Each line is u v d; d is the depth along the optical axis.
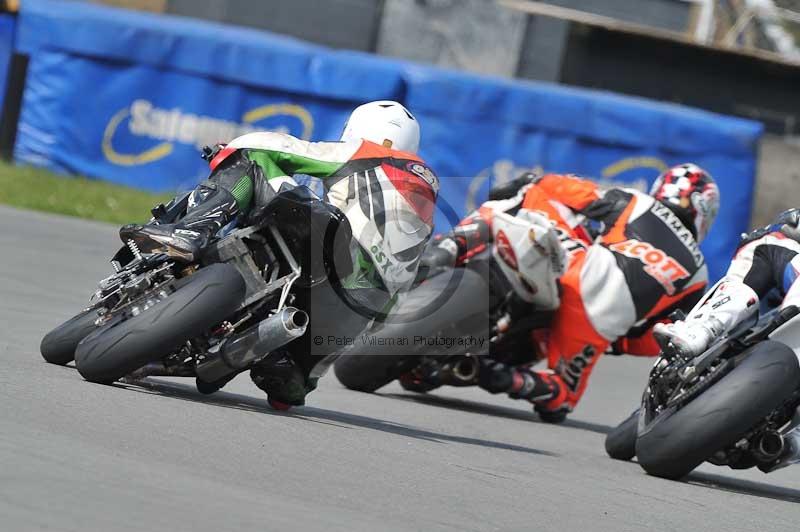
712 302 17.08
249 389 19.72
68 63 58.31
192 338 16.09
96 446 12.27
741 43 70.00
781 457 16.84
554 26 69.94
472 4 70.75
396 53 71.50
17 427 12.41
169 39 58.06
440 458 15.73
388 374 22.33
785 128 68.75
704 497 16.20
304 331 16.22
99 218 48.84
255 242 16.59
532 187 23.89
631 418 19.62
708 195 23.72
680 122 56.88
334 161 16.75
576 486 15.43
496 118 56.62
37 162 58.50
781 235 17.47
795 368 16.30
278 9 71.75
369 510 11.68
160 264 16.45
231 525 10.07
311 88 57.59
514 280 22.86
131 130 58.34
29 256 33.59
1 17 58.72
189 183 58.19
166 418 14.65
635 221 23.56
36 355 18.52
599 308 23.27
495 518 12.31
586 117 57.03
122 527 9.47
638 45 69.25
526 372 23.25
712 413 16.42
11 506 9.50
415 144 17.89
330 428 16.56
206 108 58.09
